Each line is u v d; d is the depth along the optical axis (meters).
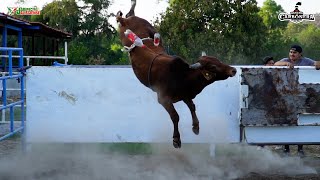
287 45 34.31
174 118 5.86
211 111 7.84
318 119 7.67
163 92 5.91
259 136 7.76
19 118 11.78
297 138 7.74
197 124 6.10
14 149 8.52
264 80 7.55
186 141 7.90
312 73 7.71
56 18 40.28
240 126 7.80
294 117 7.59
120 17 6.70
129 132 7.90
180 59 5.73
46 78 7.86
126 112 7.88
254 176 6.89
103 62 34.28
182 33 27.41
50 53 27.98
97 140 7.91
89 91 7.86
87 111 7.89
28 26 20.70
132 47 6.24
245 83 7.57
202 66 5.61
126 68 7.79
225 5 27.44
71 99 7.88
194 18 27.55
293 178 6.80
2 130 9.81
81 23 41.09
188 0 27.56
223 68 5.57
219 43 26.62
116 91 7.85
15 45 33.25
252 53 27.62
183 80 5.81
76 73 7.86
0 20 17.95
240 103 7.74
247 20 27.75
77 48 33.09
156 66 5.94
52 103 7.90
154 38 6.35
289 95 7.57
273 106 7.59
